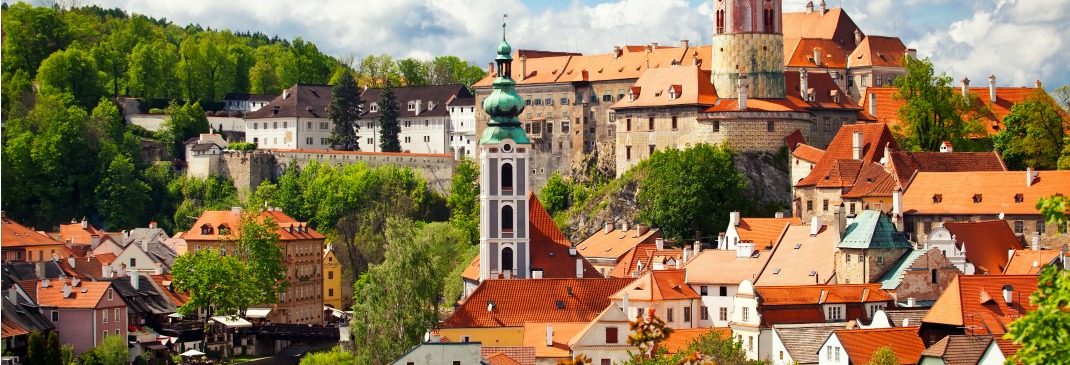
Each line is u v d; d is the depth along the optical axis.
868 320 198.62
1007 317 168.88
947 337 158.00
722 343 168.25
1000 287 173.88
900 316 185.50
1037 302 92.50
